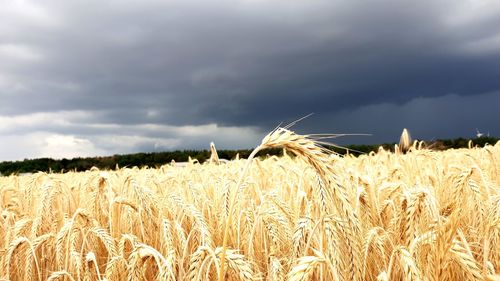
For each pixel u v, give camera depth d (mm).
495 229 3252
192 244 4195
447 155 8602
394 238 3672
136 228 4941
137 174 9328
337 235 2359
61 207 5672
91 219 4203
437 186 5008
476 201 3648
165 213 5023
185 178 6504
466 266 2484
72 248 3768
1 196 6832
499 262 3281
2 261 4227
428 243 2764
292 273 2041
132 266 2896
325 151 2160
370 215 3732
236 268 2537
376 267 3361
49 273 4539
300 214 4059
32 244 4094
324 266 2797
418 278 2316
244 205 4875
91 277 3844
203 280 2844
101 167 25891
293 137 2092
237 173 6176
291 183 5363
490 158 7059
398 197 4293
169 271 2729
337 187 2191
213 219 4824
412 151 7652
